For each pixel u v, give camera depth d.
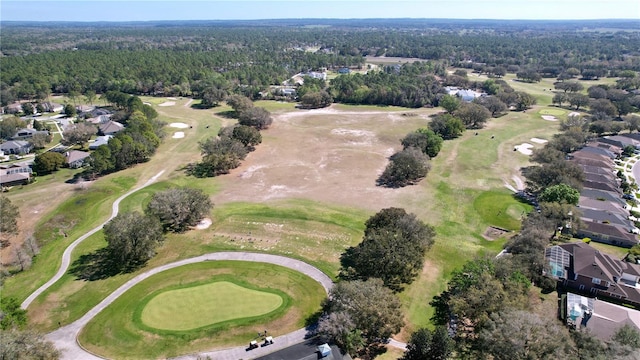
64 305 62.25
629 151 128.00
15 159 125.31
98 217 90.00
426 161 111.62
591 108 175.12
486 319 50.72
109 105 193.62
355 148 134.62
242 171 115.81
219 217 89.00
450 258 74.00
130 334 55.84
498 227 85.31
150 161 124.00
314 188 104.31
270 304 61.34
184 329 56.50
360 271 68.50
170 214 80.31
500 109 175.62
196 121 167.88
